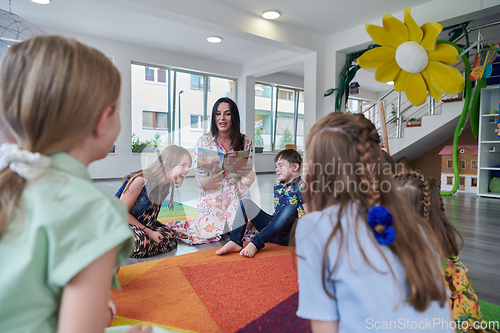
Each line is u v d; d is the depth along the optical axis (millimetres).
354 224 563
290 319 1182
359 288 528
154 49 6426
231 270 1665
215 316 1197
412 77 3453
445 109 5070
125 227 412
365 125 630
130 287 1458
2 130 418
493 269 1776
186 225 2223
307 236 590
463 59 4211
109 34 5656
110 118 459
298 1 4129
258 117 9141
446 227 938
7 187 386
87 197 403
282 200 2082
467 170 5297
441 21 3994
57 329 396
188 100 7238
